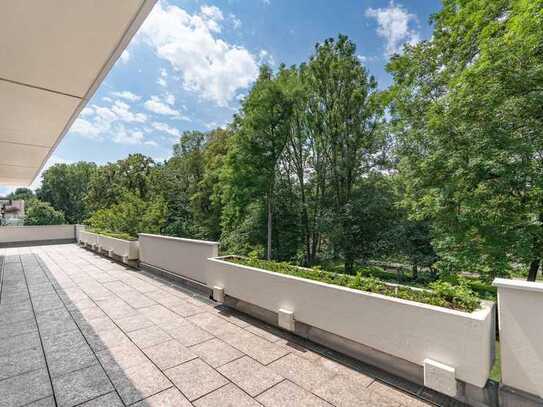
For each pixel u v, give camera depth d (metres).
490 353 1.99
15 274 6.41
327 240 12.84
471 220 5.16
